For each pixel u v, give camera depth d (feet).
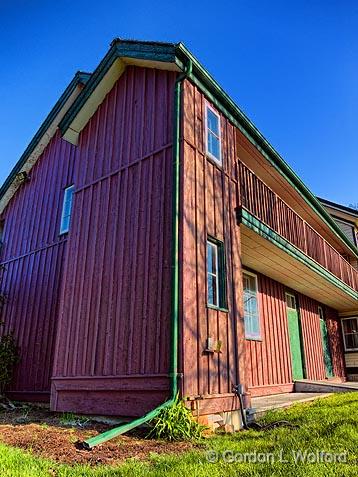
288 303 39.24
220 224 22.03
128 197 22.67
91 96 27.25
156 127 22.88
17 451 11.73
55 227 33.01
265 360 31.35
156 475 9.74
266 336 32.55
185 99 21.80
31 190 38.24
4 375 29.27
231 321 20.80
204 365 18.01
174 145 20.68
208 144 23.18
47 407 25.62
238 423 18.83
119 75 26.94
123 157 24.20
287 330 37.01
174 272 18.19
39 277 32.48
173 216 19.25
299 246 32.32
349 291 43.60
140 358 18.56
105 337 20.65
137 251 20.79
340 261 43.42
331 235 49.32
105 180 24.76
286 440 13.82
